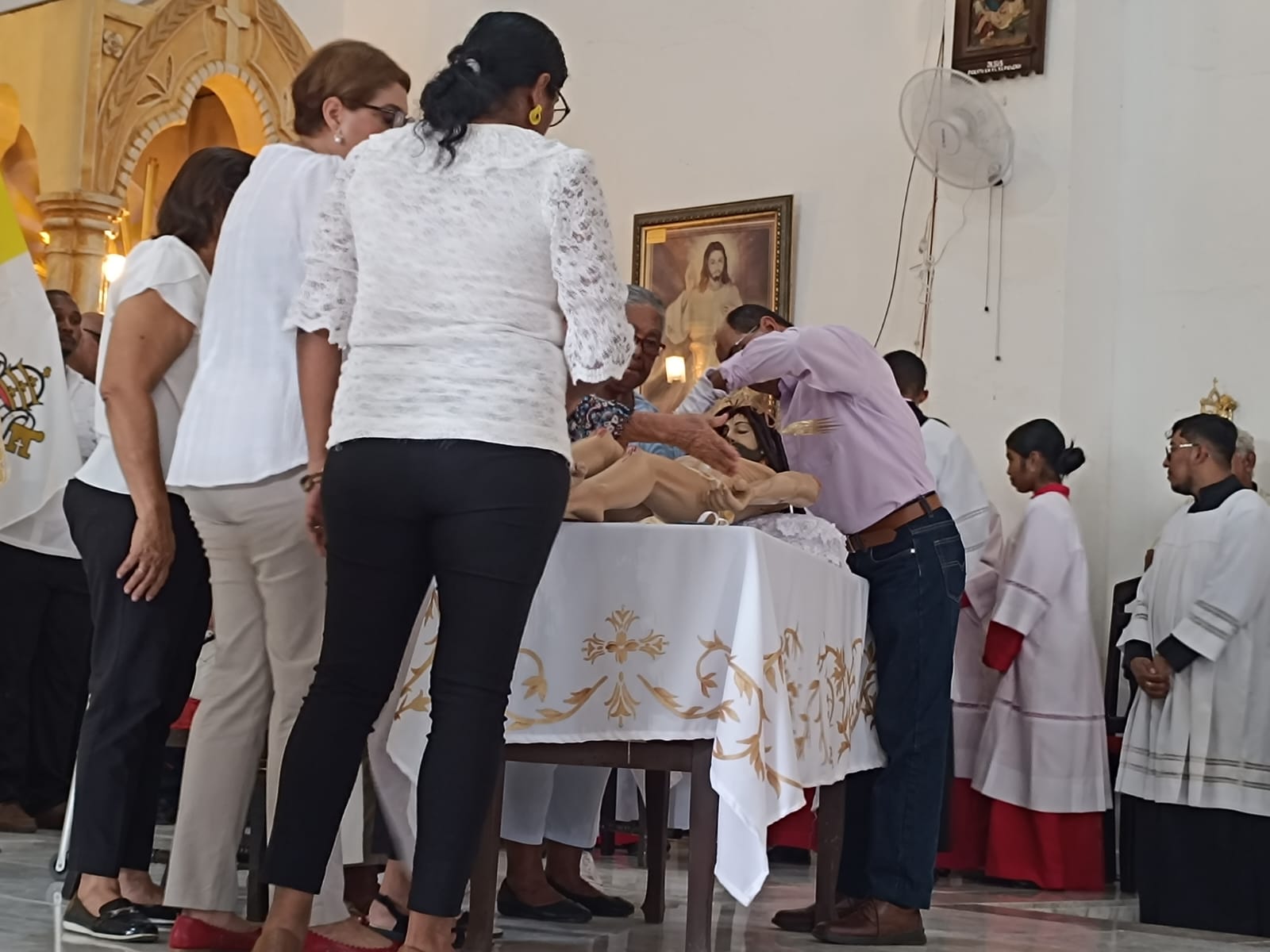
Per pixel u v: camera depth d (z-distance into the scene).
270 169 2.82
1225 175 7.06
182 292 3.01
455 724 2.31
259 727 2.82
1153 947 4.36
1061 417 6.93
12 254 5.10
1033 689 6.09
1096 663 6.17
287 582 2.72
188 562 3.00
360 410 2.34
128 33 7.61
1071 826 6.07
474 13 8.78
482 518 2.29
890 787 3.76
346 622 2.39
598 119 8.46
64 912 3.21
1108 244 7.16
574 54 8.56
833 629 3.39
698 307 7.96
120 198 7.59
